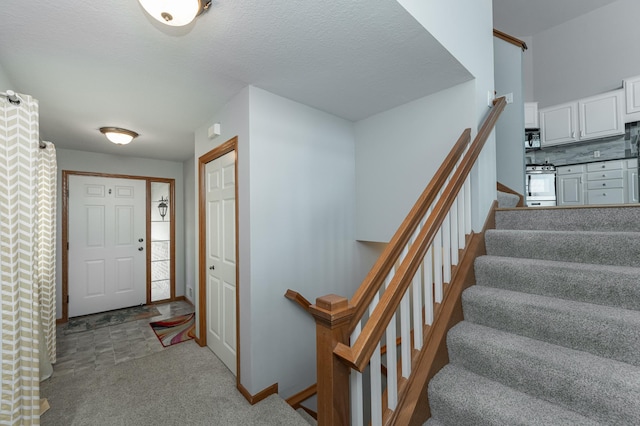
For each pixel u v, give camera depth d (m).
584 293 1.40
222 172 2.52
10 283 1.51
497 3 4.55
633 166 3.87
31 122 1.64
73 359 2.59
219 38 1.52
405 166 2.42
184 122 2.79
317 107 2.49
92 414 1.85
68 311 3.71
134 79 1.95
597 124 4.29
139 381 2.22
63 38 1.50
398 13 1.36
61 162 3.71
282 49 1.63
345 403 1.01
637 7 4.28
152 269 4.41
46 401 1.93
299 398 2.24
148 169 4.38
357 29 1.46
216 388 2.13
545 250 1.70
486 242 1.95
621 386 1.00
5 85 1.81
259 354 2.04
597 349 1.20
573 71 4.89
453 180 1.59
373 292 1.13
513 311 1.42
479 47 2.05
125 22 1.38
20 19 1.34
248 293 2.04
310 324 2.36
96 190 3.97
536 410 1.11
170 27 1.42
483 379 1.32
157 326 3.44
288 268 2.26
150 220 4.41
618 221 1.69
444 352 1.43
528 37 5.41
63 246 3.68
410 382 1.28
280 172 2.23
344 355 0.94
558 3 4.54
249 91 2.06
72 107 2.41
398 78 1.98
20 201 1.60
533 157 5.08
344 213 2.75
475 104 2.00
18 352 1.56
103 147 3.68
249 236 2.04
